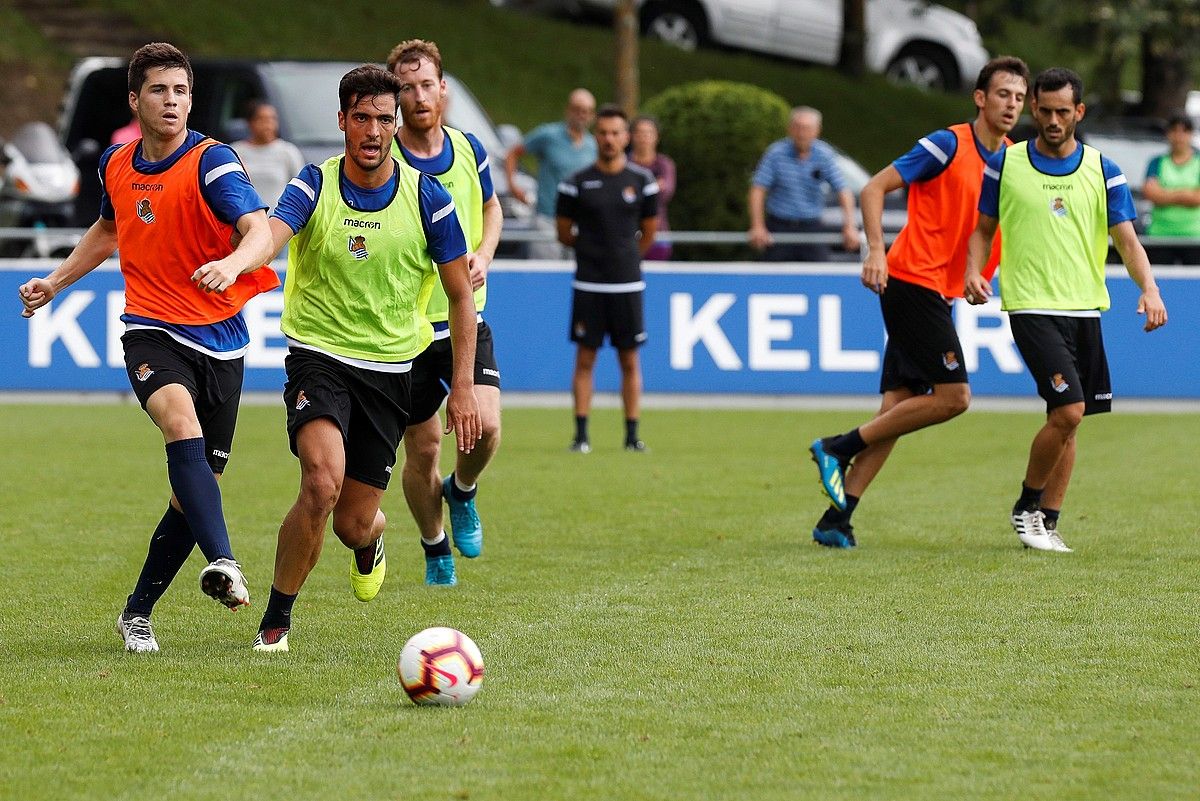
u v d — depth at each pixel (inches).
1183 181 2197.3
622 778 625.0
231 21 4170.8
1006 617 916.6
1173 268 2079.2
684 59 4158.5
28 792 609.6
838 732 687.1
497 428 1004.6
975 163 1157.7
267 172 2068.2
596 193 1708.9
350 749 663.1
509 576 1053.2
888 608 942.4
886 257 1181.1
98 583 1024.2
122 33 4050.2
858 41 4202.8
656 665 805.9
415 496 1005.8
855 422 1979.6
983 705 728.3
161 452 1690.5
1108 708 722.8
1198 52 3339.1
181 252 832.9
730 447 1761.8
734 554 1131.3
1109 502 1364.4
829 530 1163.3
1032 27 4020.7
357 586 914.1
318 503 812.6
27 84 3777.1
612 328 1720.0
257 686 764.6
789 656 823.1
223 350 850.1
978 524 1263.5
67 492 1414.9
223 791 610.5
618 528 1242.6
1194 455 1675.7
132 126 2461.9
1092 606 945.5
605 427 1953.7
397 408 846.5
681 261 2222.0
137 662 814.5
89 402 2149.4
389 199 824.3
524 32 4392.2
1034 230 1136.8
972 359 2113.7
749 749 662.5
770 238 2087.8
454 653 728.3
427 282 874.8
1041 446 1128.2
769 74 4136.3
